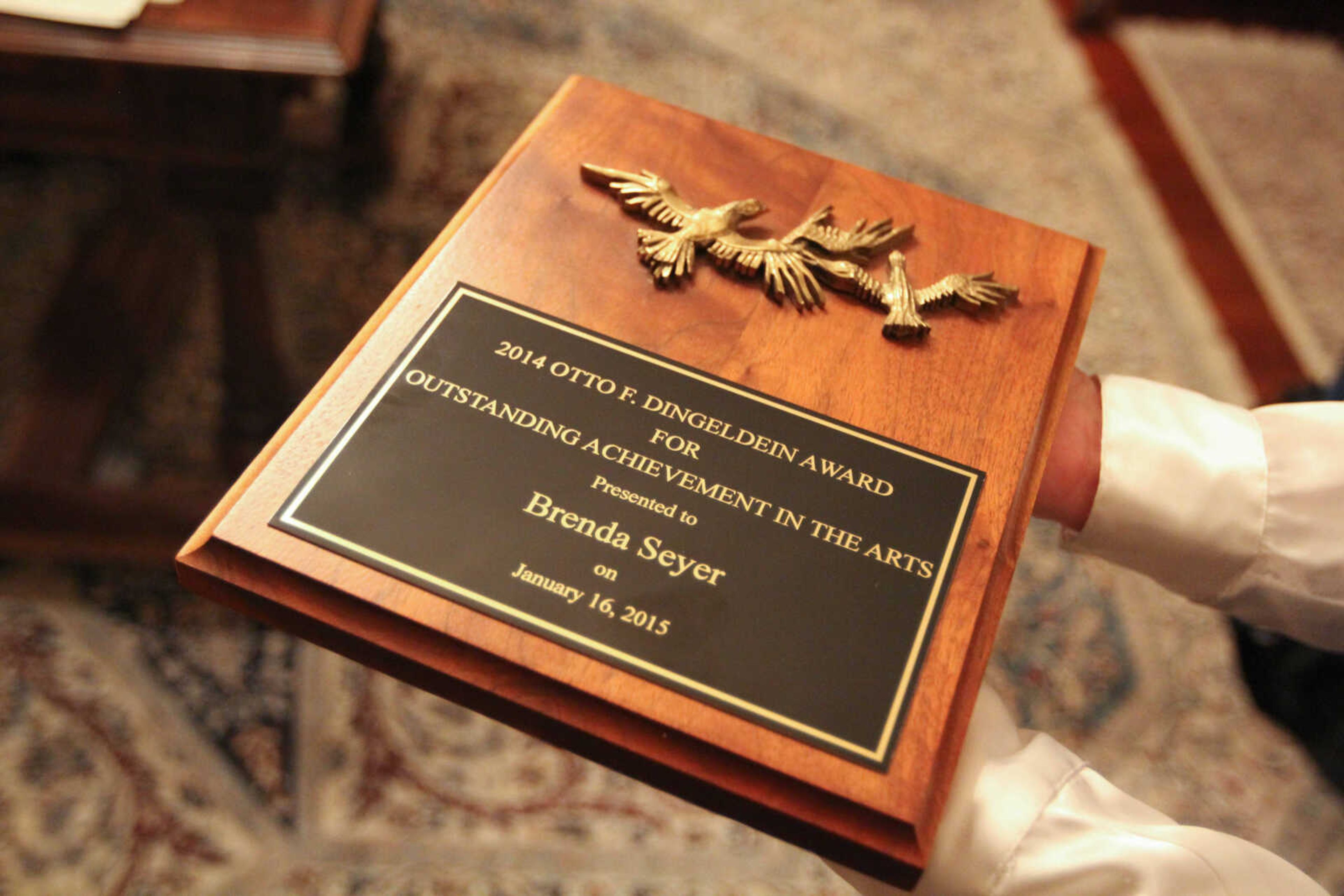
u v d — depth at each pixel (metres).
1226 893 0.59
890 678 0.60
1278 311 1.63
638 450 0.64
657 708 0.59
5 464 1.26
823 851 0.59
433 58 1.74
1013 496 0.65
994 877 0.60
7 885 1.07
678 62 1.82
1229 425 0.70
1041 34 1.99
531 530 0.61
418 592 0.60
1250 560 0.69
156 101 0.99
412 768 1.16
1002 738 0.62
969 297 0.69
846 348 0.68
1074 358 0.70
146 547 1.25
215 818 1.11
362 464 0.62
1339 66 2.02
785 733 0.59
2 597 1.23
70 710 1.16
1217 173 1.81
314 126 1.56
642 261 0.69
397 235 1.54
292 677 1.20
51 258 1.47
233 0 0.98
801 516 0.63
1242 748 1.24
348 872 1.09
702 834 1.14
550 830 1.13
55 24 0.95
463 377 0.65
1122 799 0.62
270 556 0.60
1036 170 1.77
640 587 0.61
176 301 1.45
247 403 1.24
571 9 1.84
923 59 1.90
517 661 0.59
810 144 1.75
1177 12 2.06
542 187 0.71
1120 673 1.28
